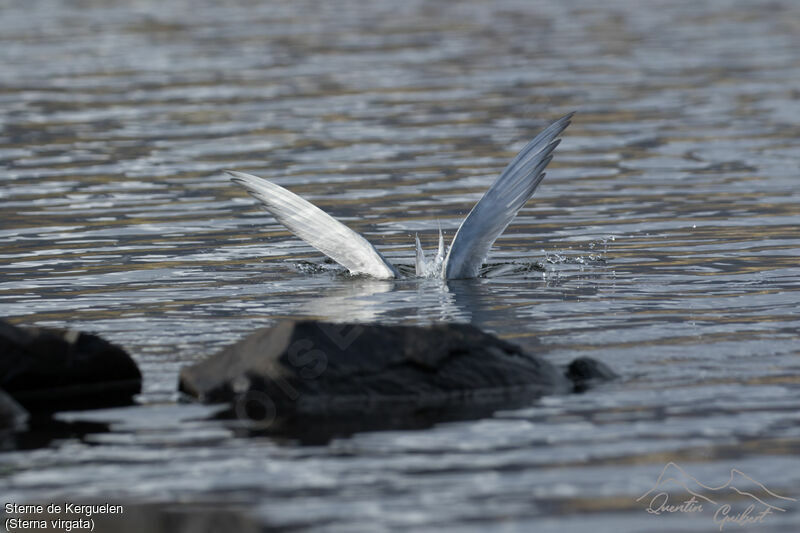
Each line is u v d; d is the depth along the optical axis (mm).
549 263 14312
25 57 34438
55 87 29609
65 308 12508
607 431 8648
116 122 25328
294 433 8789
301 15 43156
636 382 9750
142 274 14055
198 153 22172
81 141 23406
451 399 9547
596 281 13352
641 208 17516
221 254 15117
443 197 18469
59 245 15672
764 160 20656
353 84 29500
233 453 8398
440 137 23312
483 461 8133
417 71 31141
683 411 9016
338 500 7527
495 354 9898
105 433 8891
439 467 8047
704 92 27625
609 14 42438
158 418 9203
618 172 20250
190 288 13328
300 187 19328
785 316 11641
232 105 27078
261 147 22656
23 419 9250
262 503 7512
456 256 13500
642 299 12477
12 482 7957
